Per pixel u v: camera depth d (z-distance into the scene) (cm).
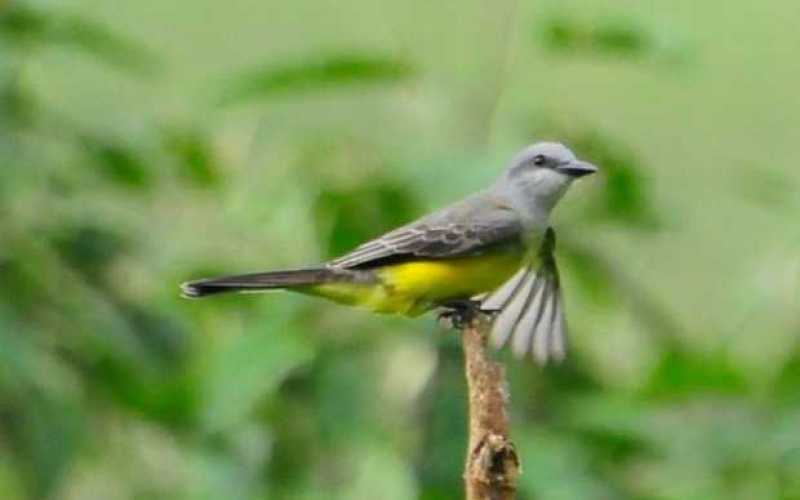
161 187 1341
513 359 1289
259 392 1231
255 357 1240
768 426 1280
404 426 1270
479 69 1314
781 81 1786
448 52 1491
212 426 1236
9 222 1298
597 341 1348
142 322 1309
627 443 1255
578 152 1329
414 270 1115
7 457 1241
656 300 1422
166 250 1331
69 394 1248
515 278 1148
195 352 1316
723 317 1460
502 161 1230
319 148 1277
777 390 1295
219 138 1341
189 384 1305
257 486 1295
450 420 1262
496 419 869
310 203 1262
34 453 1223
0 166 1270
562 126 1327
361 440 1260
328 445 1267
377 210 1254
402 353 1283
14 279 1284
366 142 1282
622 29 1311
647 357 1345
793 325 1327
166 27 1745
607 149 1334
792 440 1266
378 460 1257
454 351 1276
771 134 1741
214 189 1339
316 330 1282
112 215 1334
